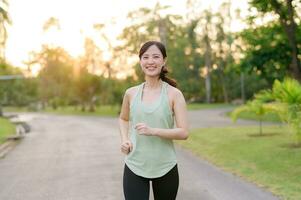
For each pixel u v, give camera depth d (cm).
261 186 834
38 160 1408
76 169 1170
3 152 1720
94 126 3278
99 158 1386
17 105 10419
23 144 2039
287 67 2844
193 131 2089
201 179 937
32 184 977
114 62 6800
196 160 1221
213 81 8238
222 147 1427
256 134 1725
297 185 812
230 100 7956
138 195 371
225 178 935
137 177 373
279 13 2042
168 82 380
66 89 8706
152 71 369
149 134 357
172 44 7388
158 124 367
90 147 1747
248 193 786
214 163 1149
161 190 378
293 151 1191
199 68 8000
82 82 6788
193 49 7750
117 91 5944
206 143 1590
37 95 10469
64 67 8375
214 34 7425
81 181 984
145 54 370
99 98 7794
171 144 377
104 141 1988
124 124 395
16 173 1155
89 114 6156
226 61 7569
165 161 371
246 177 928
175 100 369
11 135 2503
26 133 2783
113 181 968
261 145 1363
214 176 965
